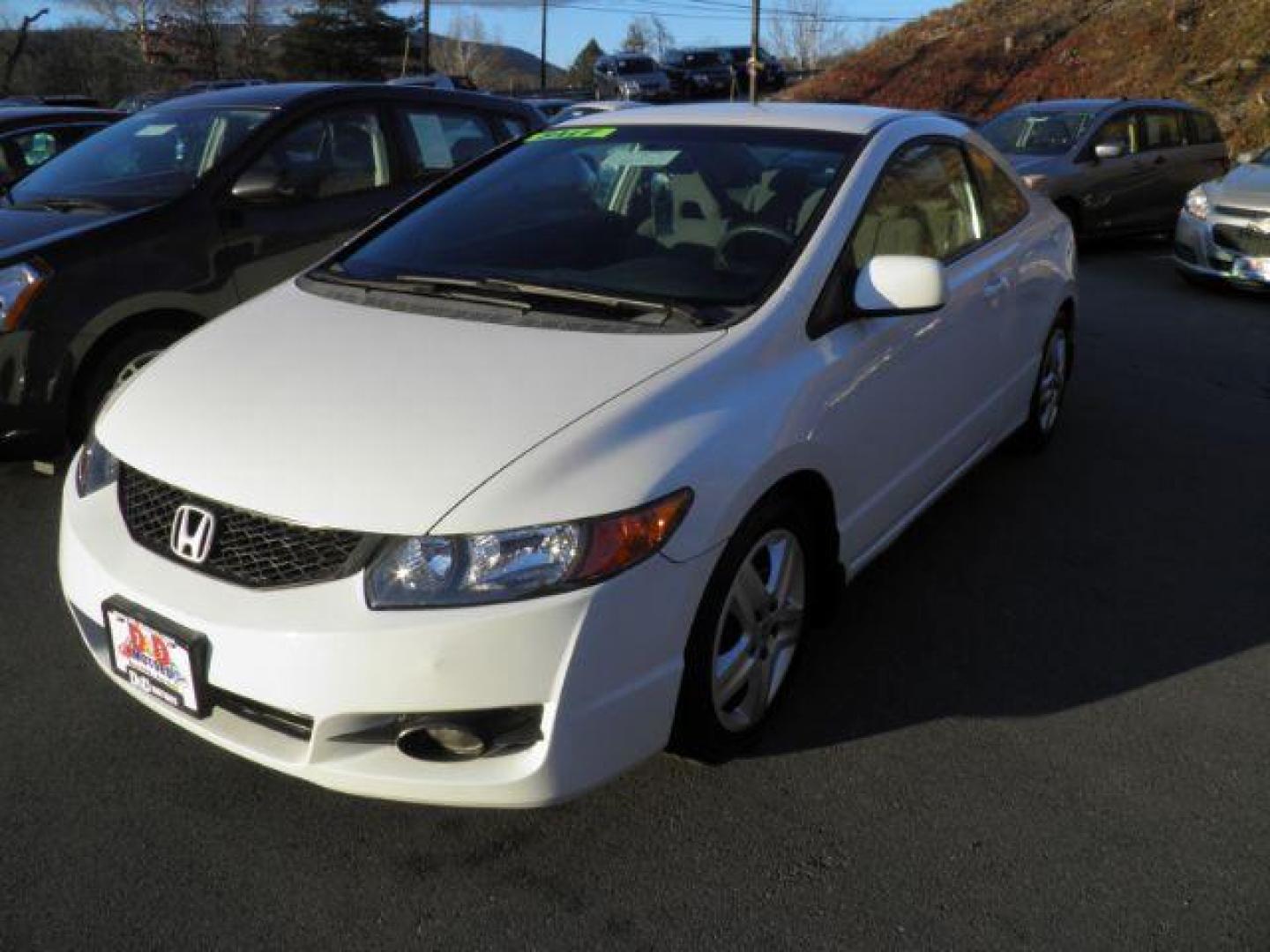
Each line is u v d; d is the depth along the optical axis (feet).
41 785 8.79
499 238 11.18
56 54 152.35
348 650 7.00
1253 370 21.95
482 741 7.24
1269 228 27.81
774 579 9.18
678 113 12.59
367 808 8.59
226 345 9.56
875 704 10.10
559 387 8.20
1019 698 10.25
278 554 7.40
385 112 18.93
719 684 8.61
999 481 15.70
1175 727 9.83
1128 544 13.67
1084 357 22.97
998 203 14.07
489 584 7.06
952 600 12.14
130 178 16.66
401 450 7.60
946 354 11.76
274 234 16.58
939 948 7.30
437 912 7.57
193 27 151.33
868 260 10.45
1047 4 107.45
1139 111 38.50
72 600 8.41
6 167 27.55
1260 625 11.70
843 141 11.29
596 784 7.53
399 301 10.08
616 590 7.27
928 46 109.40
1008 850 8.23
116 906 7.55
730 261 9.93
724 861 8.08
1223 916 7.61
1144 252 38.68
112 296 14.58
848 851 8.20
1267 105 66.54
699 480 7.81
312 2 159.94
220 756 9.18
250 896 7.68
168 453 8.09
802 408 8.89
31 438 14.07
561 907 7.63
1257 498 15.24
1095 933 7.43
